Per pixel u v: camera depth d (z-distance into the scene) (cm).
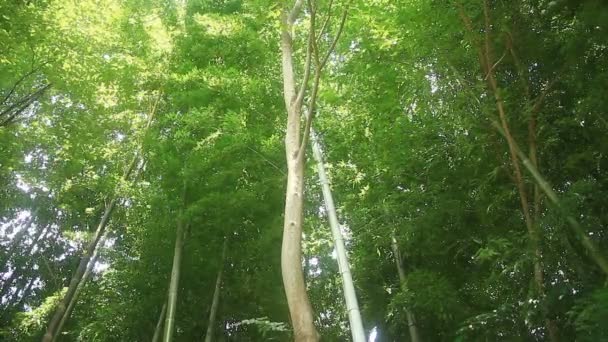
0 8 609
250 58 835
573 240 464
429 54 587
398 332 743
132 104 841
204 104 777
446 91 587
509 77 575
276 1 562
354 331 464
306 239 791
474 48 552
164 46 820
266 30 825
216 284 784
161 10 880
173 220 758
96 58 742
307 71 506
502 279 511
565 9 505
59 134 793
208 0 900
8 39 625
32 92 781
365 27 618
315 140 752
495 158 565
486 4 520
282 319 778
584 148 511
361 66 643
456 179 618
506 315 452
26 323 691
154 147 777
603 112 468
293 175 449
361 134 710
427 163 613
